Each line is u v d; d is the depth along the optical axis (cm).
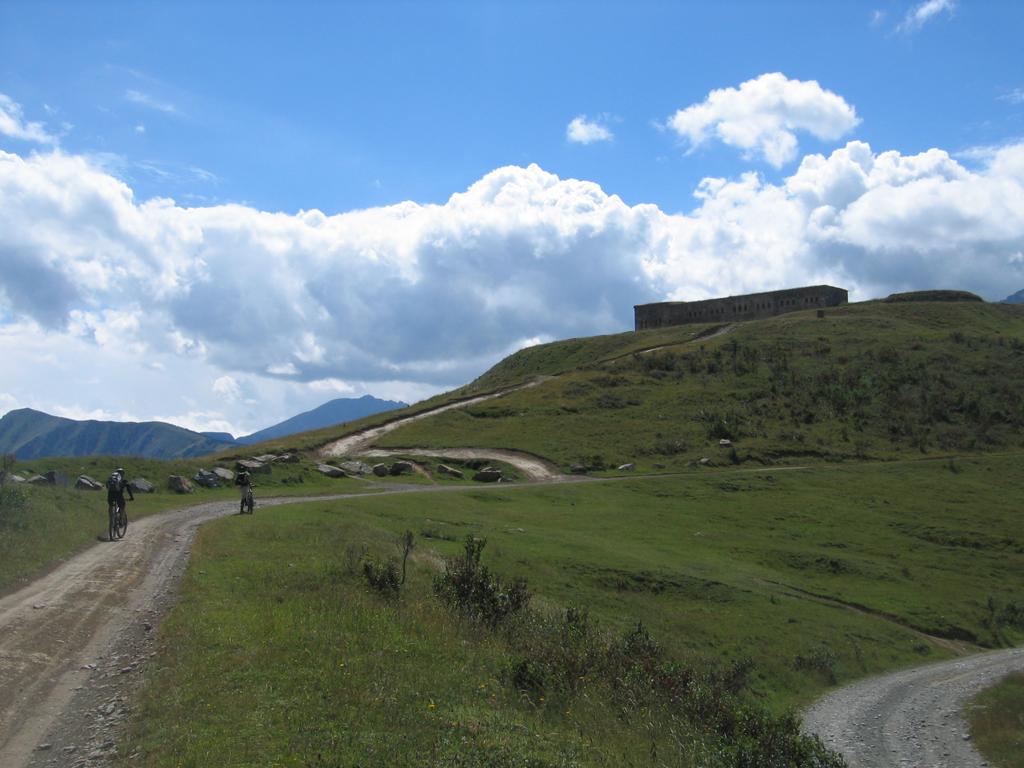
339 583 2061
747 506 6103
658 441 8175
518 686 1509
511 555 3769
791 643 3466
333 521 3369
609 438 8306
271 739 1016
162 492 4600
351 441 8394
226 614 1638
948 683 3269
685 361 11331
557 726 1349
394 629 1681
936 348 11319
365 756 991
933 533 5719
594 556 4066
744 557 4850
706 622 3512
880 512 6147
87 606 1731
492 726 1210
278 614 1659
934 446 8231
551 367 14000
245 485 3703
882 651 3675
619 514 5531
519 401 9906
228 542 2592
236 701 1142
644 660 1972
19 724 1093
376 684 1287
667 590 3834
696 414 9075
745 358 11169
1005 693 3056
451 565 2306
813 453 7900
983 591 4734
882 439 8419
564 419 9056
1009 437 8525
